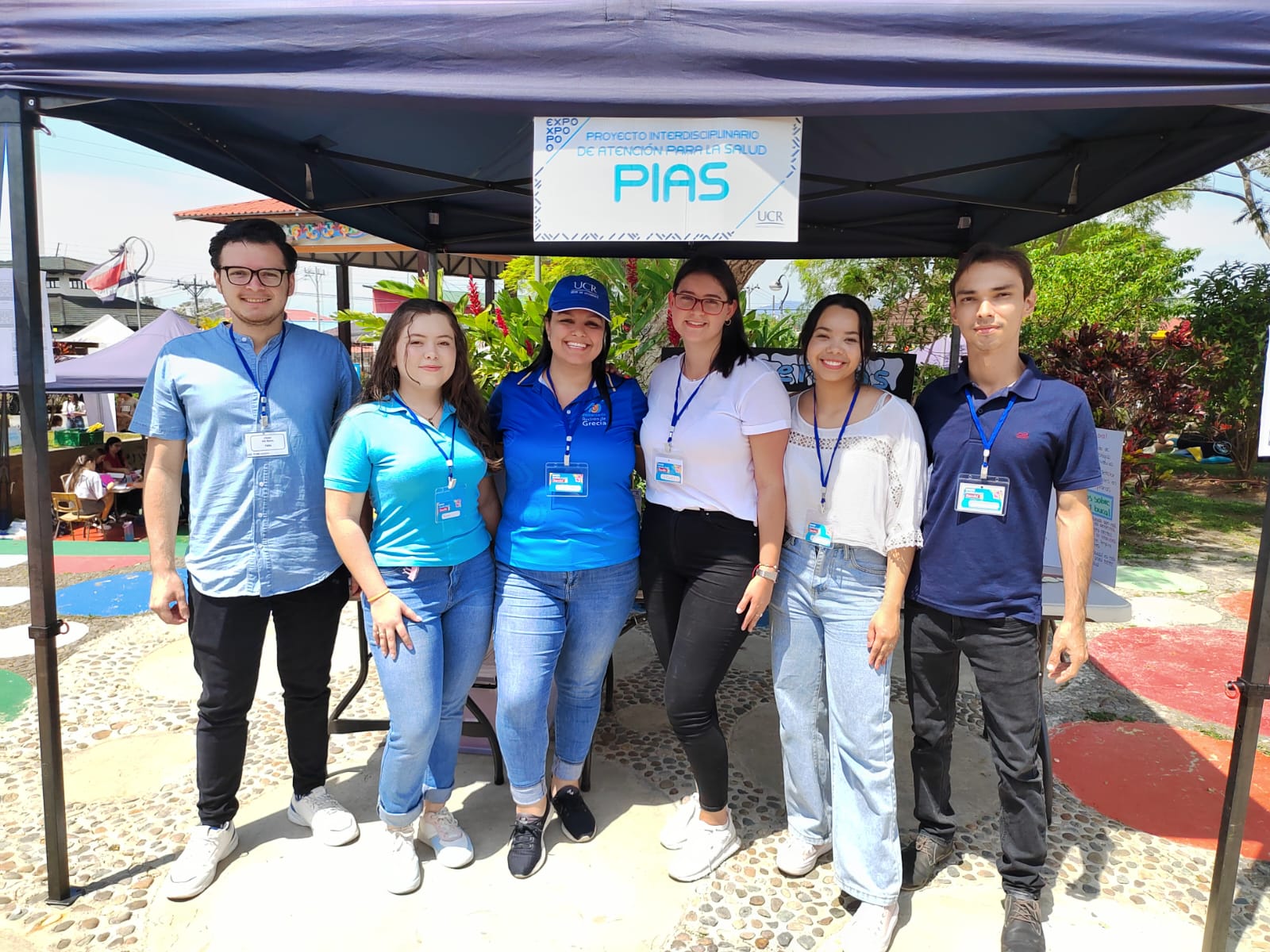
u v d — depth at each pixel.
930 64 1.67
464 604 2.19
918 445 1.95
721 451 2.02
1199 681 3.93
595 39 1.71
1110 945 2.05
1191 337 8.50
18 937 2.02
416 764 2.18
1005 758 2.00
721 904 2.18
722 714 3.42
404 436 2.03
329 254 12.34
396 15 1.71
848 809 2.08
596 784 2.82
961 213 3.82
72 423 13.83
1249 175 11.46
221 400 2.05
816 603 2.06
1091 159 2.89
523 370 2.28
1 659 4.06
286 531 2.13
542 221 1.86
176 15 1.72
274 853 2.37
